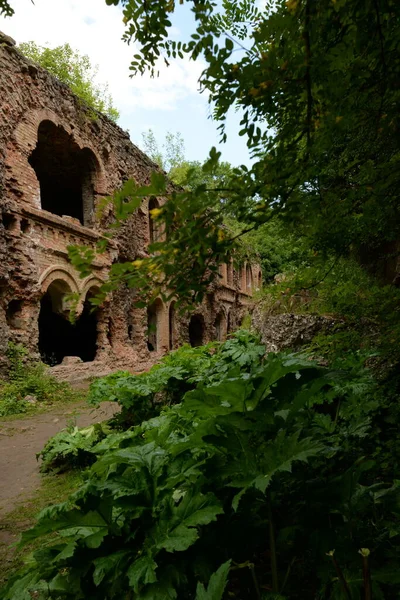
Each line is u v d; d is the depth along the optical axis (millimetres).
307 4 1262
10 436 7676
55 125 14516
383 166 2008
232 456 2113
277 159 1437
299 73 1375
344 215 2271
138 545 1970
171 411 3244
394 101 1604
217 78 1381
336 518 2162
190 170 1313
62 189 21312
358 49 1344
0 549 3529
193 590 1923
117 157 18562
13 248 11930
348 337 3686
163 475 2164
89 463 5480
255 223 1471
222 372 4797
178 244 1361
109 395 5547
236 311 33156
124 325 17891
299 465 2553
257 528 2195
